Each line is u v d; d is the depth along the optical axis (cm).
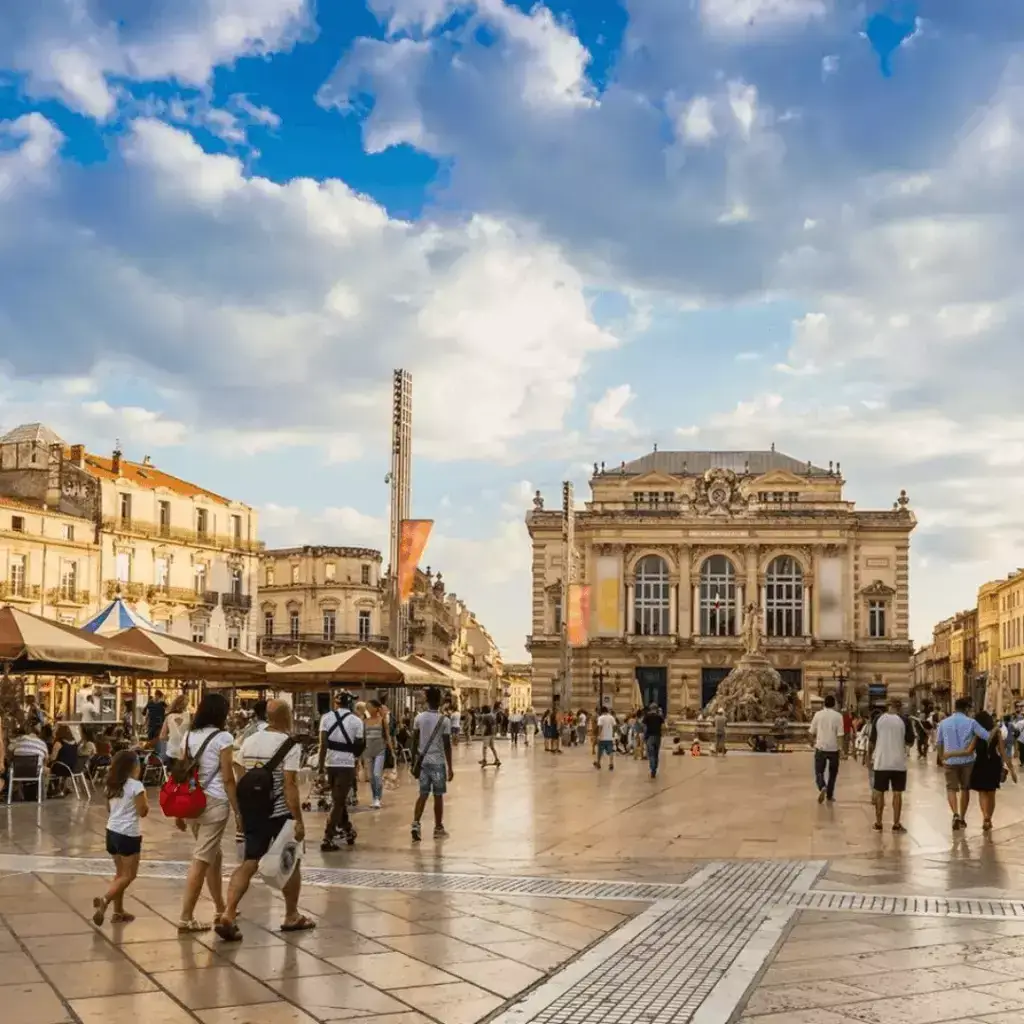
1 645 2925
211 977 1192
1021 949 1314
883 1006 1100
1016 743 4938
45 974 1202
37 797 3055
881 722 2459
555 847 2177
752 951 1304
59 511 7994
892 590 10438
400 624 4775
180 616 8681
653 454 11875
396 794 3266
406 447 4941
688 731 6956
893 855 2083
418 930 1407
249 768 1381
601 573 10638
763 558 10581
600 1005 1100
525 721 7856
